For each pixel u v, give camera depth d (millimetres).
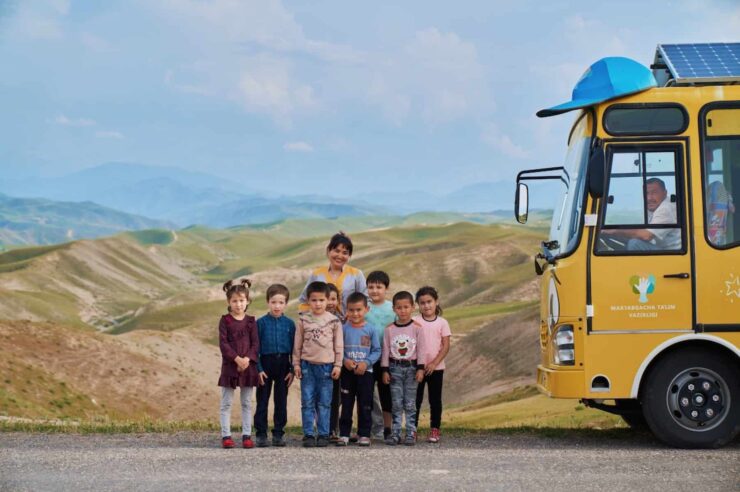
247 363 10117
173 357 80188
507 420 32812
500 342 89312
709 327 9844
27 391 54094
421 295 10859
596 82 10258
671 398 9938
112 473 8383
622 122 10102
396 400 10555
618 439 10836
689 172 10000
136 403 64250
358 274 11344
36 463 8945
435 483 7832
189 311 193125
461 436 11297
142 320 191250
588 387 9891
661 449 9891
